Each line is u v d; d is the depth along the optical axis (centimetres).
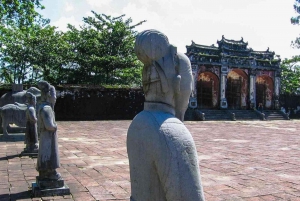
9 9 2044
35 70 2984
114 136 1516
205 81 3338
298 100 3744
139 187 208
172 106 219
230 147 1240
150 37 210
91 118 2598
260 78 3612
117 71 3048
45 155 577
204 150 1155
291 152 1134
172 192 183
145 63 222
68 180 692
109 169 806
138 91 2784
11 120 1270
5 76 3297
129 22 3061
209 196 600
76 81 2914
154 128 197
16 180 678
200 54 3225
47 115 577
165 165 186
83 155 1005
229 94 3456
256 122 2819
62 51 2862
